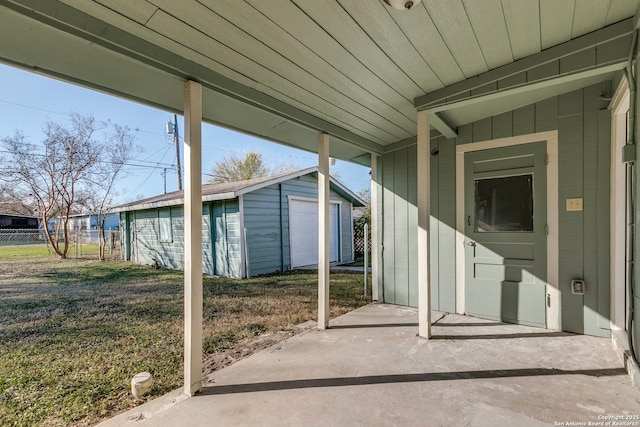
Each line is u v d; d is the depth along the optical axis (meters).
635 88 2.13
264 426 1.83
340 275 7.75
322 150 3.66
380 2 1.78
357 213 13.87
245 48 2.15
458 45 2.28
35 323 3.93
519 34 2.21
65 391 2.29
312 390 2.22
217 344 3.18
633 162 2.15
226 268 7.84
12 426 1.88
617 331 2.92
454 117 3.70
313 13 1.84
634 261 2.17
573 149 3.28
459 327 3.50
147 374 2.32
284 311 4.42
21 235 16.19
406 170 4.59
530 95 3.33
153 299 5.24
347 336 3.30
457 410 1.95
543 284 3.44
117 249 15.20
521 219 3.59
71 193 11.84
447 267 4.09
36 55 1.94
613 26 2.17
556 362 2.59
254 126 3.48
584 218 3.21
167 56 2.09
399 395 2.13
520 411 1.93
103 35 1.78
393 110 3.39
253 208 7.90
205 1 1.68
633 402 2.00
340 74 2.59
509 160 3.67
